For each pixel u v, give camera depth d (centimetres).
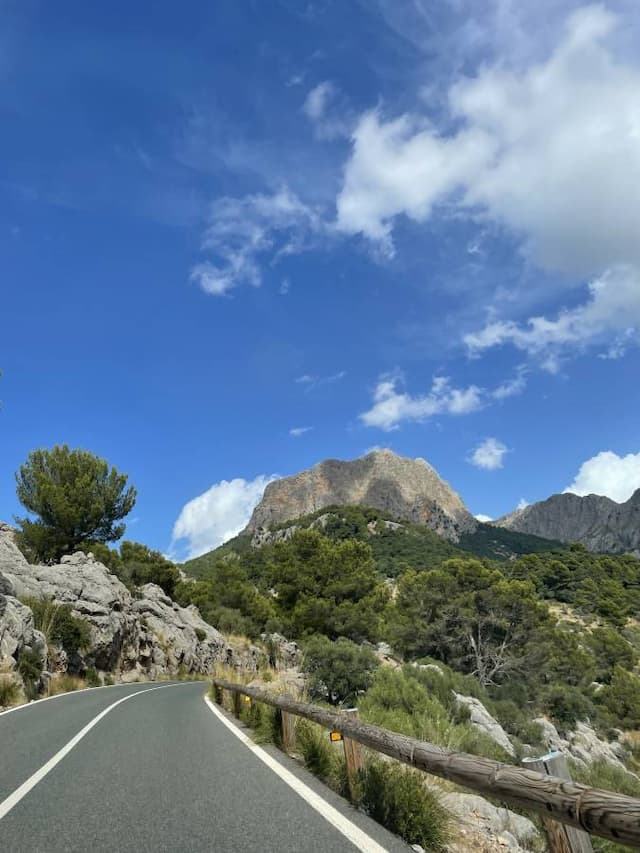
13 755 843
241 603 7006
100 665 3089
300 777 707
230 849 452
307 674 2717
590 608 12162
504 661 5175
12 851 448
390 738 539
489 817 676
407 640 5525
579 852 345
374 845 459
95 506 4734
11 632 1942
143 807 573
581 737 4156
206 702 1759
